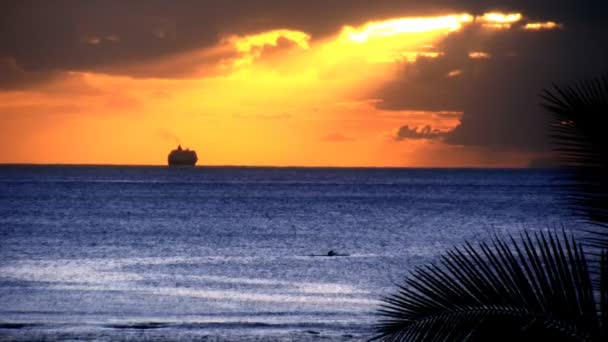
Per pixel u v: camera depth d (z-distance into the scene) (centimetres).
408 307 1830
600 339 1633
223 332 8288
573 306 1662
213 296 11569
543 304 1692
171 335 8069
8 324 8781
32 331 8275
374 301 10906
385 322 1856
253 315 9688
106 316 9594
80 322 9006
